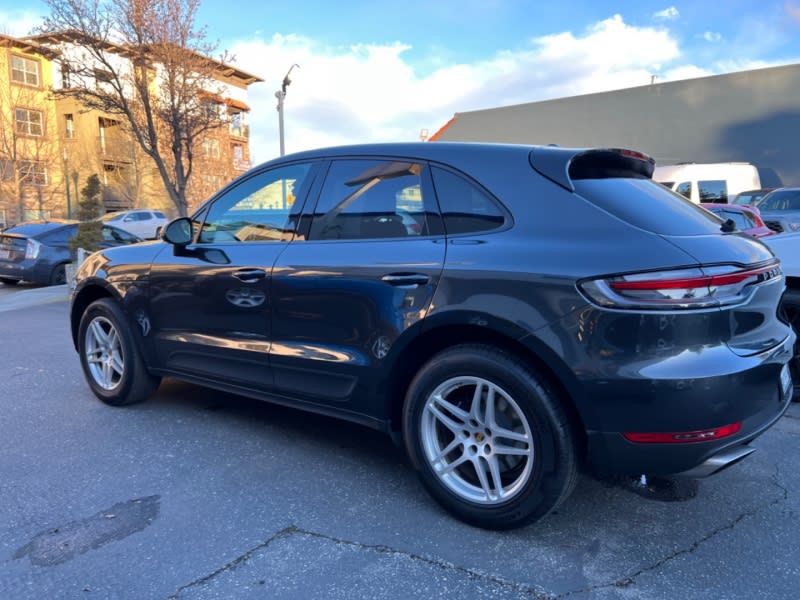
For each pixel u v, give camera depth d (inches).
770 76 717.9
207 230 153.8
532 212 106.3
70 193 1450.5
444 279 108.2
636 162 121.6
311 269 126.5
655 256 93.5
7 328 314.3
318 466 137.2
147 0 531.5
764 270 105.3
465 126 943.7
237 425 162.4
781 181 705.6
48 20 522.3
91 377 180.5
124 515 114.9
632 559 100.9
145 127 582.9
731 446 95.6
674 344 91.6
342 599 90.6
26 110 1381.6
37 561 100.0
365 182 127.3
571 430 100.0
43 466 136.3
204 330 149.1
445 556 101.6
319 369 127.0
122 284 166.9
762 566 99.0
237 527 110.8
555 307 96.9
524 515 103.9
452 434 115.2
